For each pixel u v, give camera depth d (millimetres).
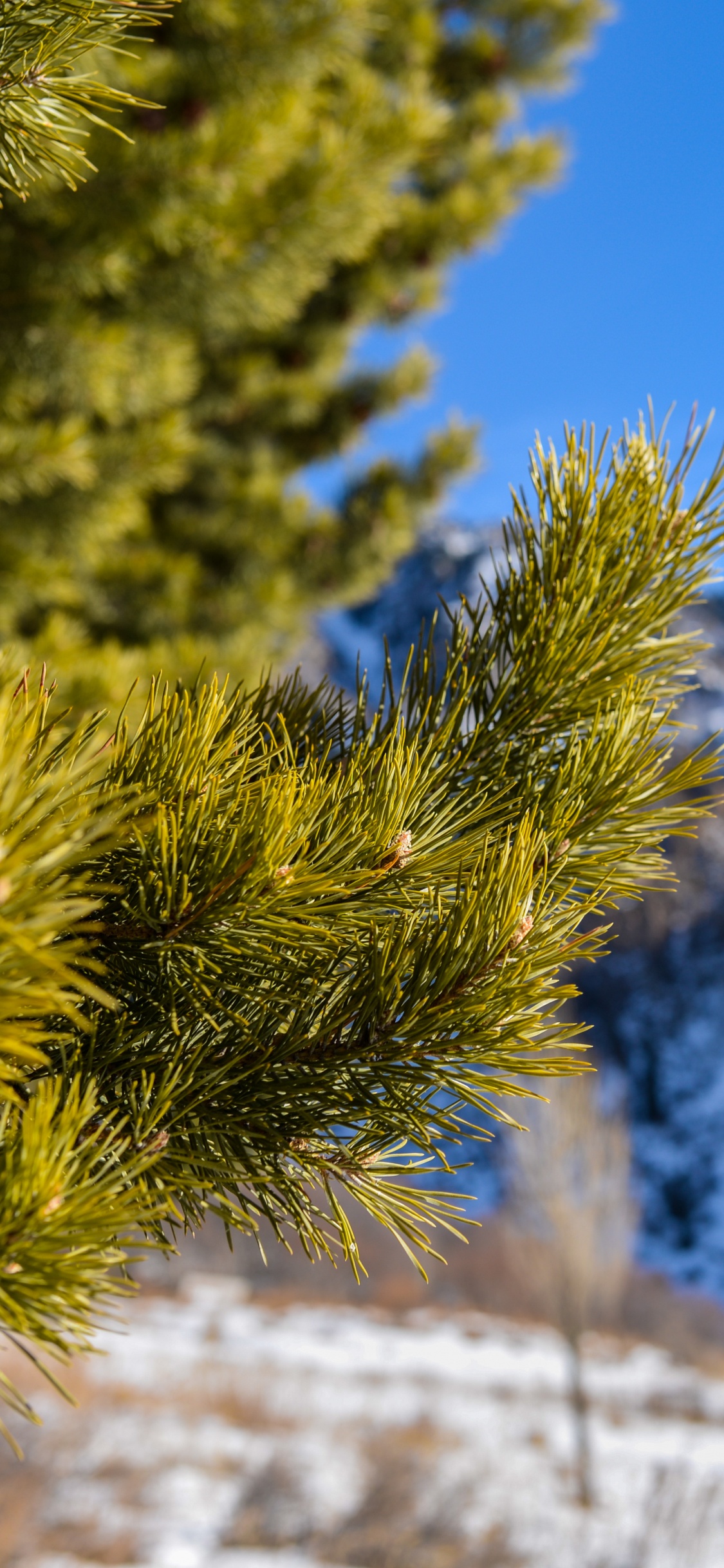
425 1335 17000
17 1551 6875
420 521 6891
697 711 16297
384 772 719
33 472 3322
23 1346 475
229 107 2990
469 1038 685
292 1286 19500
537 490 910
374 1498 8367
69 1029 673
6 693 460
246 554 6289
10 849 402
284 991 719
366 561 6520
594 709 870
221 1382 11797
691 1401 13891
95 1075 656
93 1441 9102
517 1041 695
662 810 811
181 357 3949
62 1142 503
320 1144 713
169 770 649
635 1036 36875
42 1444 8672
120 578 5184
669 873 815
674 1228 30672
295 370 6293
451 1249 20578
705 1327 18500
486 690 906
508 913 689
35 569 3959
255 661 4023
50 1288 463
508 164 5477
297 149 3182
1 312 3123
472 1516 8383
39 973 393
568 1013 34000
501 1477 9500
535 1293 11289
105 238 2973
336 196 3266
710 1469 10258
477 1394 13383
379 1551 7383
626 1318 18047
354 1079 706
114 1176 529
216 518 6312
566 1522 8430
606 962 39344
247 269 3395
